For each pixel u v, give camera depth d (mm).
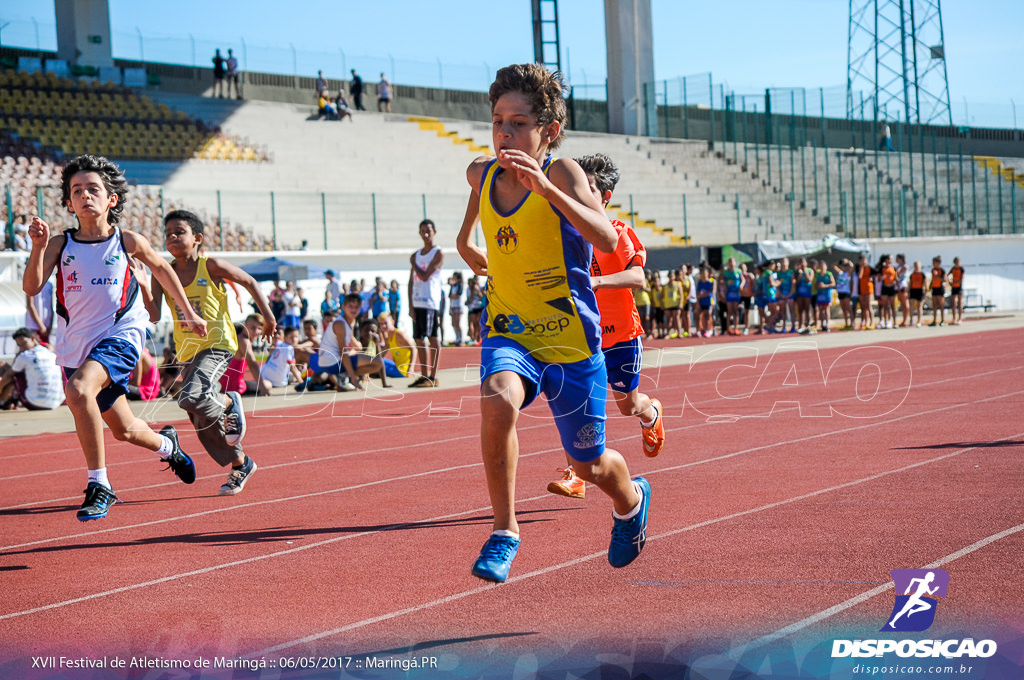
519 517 4352
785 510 4211
